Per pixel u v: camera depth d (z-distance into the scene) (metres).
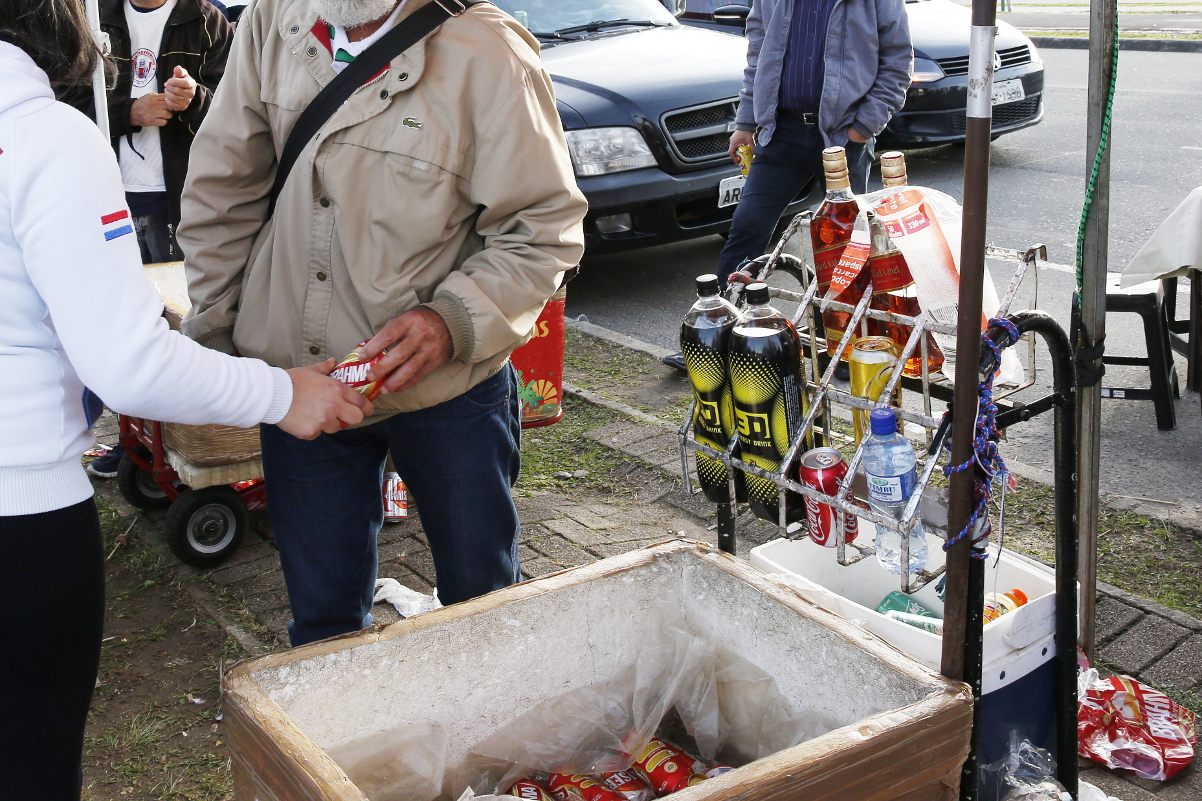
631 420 4.33
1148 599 2.83
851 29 4.10
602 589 1.74
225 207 1.98
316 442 1.99
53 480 1.51
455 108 1.80
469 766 1.67
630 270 6.55
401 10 1.81
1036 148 8.42
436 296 1.83
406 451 2.01
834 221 1.92
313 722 1.52
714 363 1.84
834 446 2.31
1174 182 7.16
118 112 3.88
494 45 1.83
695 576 1.78
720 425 1.88
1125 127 8.88
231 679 1.45
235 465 3.23
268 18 1.93
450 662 1.62
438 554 2.11
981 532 1.57
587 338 5.38
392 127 1.80
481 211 1.92
